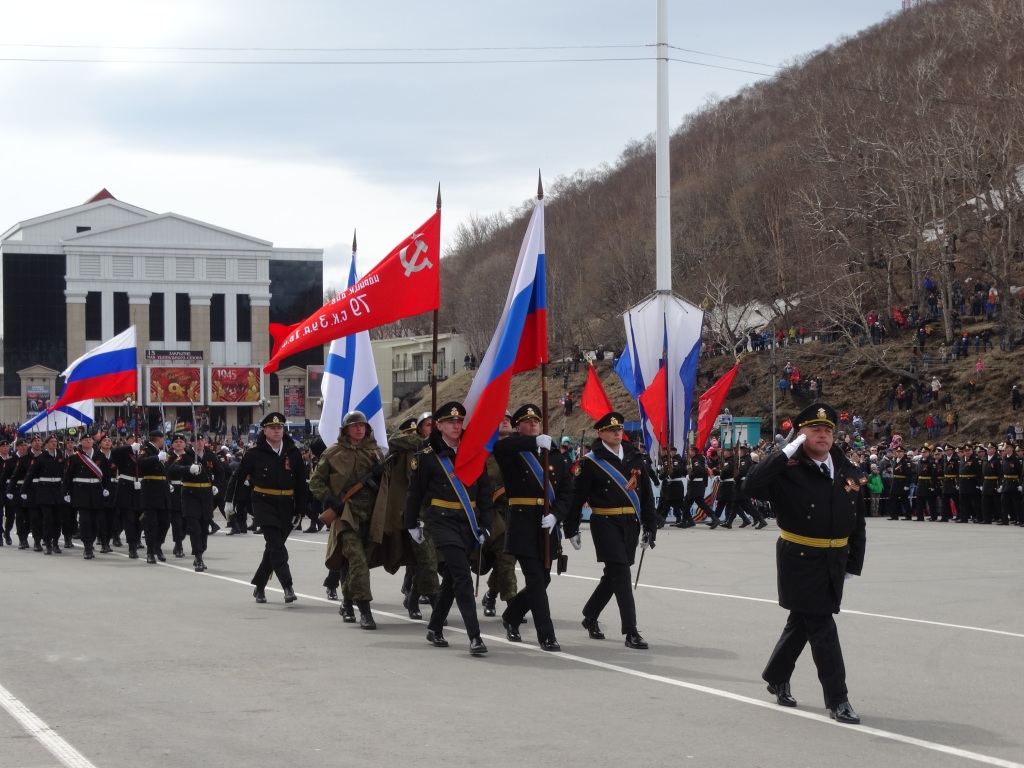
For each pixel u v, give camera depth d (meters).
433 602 13.20
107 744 7.07
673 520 30.98
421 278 13.30
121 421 73.19
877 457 35.16
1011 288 63.19
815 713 7.91
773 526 28.80
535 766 6.60
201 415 95.06
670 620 12.10
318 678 9.12
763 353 67.69
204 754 6.85
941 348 58.97
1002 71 71.06
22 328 96.75
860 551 7.89
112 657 9.99
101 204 101.94
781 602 7.87
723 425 48.22
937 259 65.56
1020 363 54.91
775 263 79.69
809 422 7.82
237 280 101.50
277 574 13.48
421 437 12.34
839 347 65.00
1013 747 7.04
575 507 10.71
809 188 76.94
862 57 95.88
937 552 20.34
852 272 71.19
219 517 32.84
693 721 7.67
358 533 11.94
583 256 109.44
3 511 24.25
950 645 10.59
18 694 8.51
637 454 10.84
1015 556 19.52
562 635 11.29
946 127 66.88
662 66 27.98
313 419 97.44
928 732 7.40
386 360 116.12
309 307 104.00
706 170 104.12
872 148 68.62
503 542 12.22
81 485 20.08
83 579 16.39
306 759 6.74
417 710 7.99
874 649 10.38
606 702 8.24
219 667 9.56
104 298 98.38
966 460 30.09
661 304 26.64
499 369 10.80
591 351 83.56
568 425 67.69
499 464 10.76
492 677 9.16
